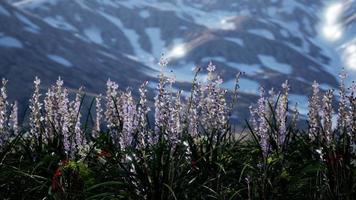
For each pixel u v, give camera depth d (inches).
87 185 120.9
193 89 127.2
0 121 126.4
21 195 124.0
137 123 121.1
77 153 125.8
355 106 124.7
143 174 119.3
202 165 125.6
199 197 121.6
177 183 120.3
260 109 125.3
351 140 124.7
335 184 120.3
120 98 125.9
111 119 125.6
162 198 118.9
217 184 123.0
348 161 121.2
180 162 123.9
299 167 126.1
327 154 121.7
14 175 124.3
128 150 120.3
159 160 119.0
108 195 119.5
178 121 121.7
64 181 120.1
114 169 122.2
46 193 124.4
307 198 124.1
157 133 122.1
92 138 127.9
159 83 121.9
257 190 122.6
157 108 121.7
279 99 128.0
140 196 119.3
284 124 127.3
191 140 127.0
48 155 125.1
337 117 127.6
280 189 124.0
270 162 124.6
